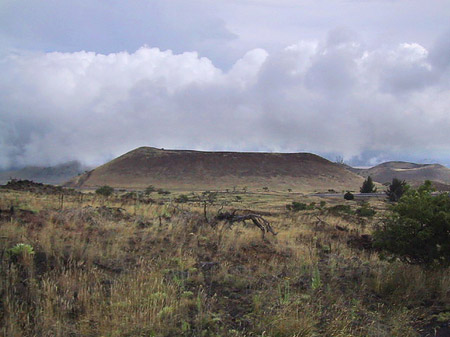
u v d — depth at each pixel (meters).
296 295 6.30
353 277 7.80
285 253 10.02
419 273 7.48
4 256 6.26
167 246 8.98
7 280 5.43
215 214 14.38
